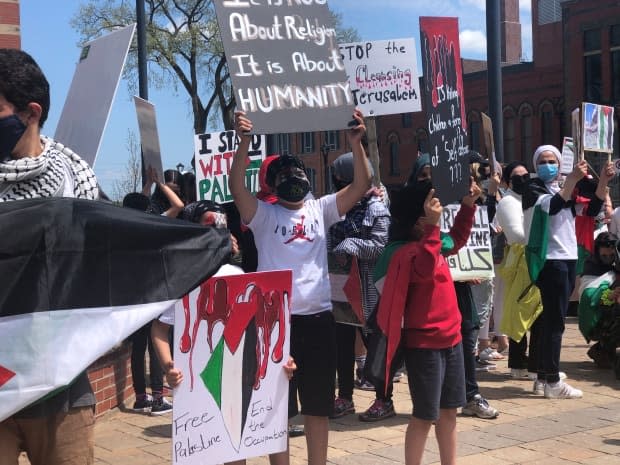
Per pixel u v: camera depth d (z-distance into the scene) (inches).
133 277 102.0
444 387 169.9
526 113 1668.3
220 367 143.7
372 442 214.7
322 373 160.2
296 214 163.2
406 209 167.8
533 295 276.4
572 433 220.7
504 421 234.1
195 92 1401.3
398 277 162.2
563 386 262.1
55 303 96.3
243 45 150.1
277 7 153.6
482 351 318.0
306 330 159.3
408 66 321.4
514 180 291.4
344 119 158.4
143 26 453.4
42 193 101.0
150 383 272.8
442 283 167.8
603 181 273.7
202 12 1368.1
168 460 203.2
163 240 104.9
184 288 105.3
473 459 197.9
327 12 158.2
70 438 100.5
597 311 304.2
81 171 107.5
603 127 268.7
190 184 312.7
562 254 255.6
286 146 2246.6
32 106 99.8
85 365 97.2
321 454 162.9
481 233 238.7
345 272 233.9
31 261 95.3
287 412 152.8
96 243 99.8
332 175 246.7
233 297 143.6
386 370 163.8
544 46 1723.7
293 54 154.3
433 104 163.6
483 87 1740.9
